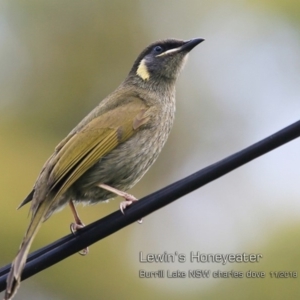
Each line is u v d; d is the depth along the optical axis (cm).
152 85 1174
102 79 2036
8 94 2019
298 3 1981
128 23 2056
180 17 2081
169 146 1967
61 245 899
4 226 1620
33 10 2062
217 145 1998
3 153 1828
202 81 2044
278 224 1580
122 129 1084
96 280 1592
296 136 826
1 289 890
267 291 1455
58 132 2003
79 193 1072
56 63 2050
